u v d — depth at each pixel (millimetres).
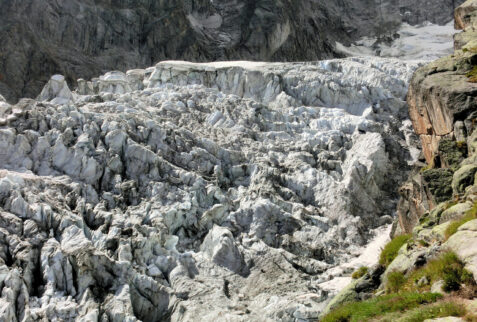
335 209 37844
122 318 24344
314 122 51375
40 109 38250
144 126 39688
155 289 26750
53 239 27281
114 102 44188
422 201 26312
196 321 25328
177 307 26125
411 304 16391
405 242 22625
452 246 17562
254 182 38312
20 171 33344
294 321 25172
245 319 25453
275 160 42438
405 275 19281
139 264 28266
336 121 51250
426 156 32312
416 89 32500
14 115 36312
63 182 32906
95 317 23797
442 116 29297
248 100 51375
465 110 27891
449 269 16812
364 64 68000
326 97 57750
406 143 52188
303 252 32719
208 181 36531
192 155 38719
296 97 58031
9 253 26484
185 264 29453
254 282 29125
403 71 64750
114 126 37312
